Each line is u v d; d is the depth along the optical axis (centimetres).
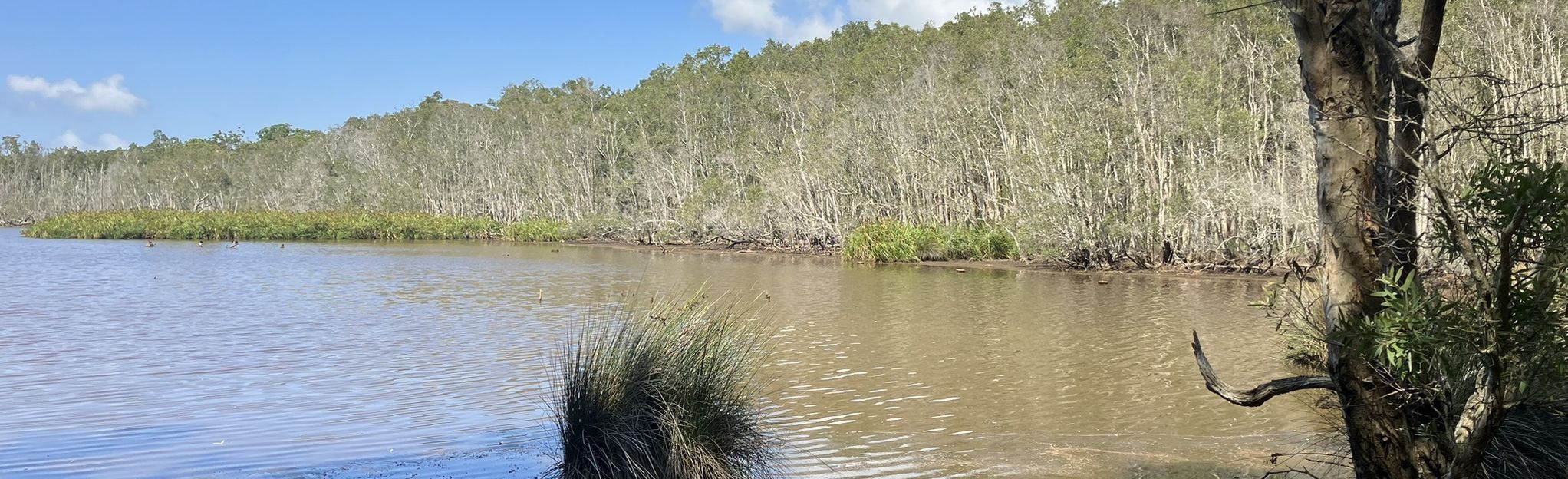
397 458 729
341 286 2403
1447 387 423
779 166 4762
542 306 1894
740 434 667
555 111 8088
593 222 5744
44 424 850
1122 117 3167
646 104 7112
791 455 740
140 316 1705
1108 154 3044
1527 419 554
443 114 8625
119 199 10206
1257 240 2684
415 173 8400
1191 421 858
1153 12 4075
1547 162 396
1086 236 2958
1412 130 455
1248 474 673
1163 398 966
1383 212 434
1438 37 450
